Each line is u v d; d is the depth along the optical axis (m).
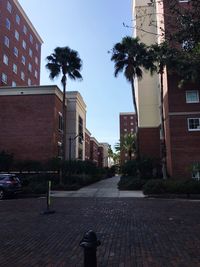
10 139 38.31
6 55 51.81
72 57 34.81
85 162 39.75
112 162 145.88
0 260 6.91
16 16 56.50
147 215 13.42
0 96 39.16
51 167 32.94
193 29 7.05
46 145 37.75
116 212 14.45
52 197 23.23
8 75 52.31
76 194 25.41
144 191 23.89
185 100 32.31
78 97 48.09
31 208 16.25
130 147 74.12
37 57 67.81
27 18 61.16
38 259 6.97
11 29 54.22
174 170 31.28
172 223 11.37
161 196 22.80
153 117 43.44
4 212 14.73
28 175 33.25
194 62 8.23
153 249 7.75
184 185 22.88
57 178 31.61
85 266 4.23
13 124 38.56
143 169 34.38
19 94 38.94
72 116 46.47
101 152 109.94
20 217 13.06
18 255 7.30
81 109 51.66
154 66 32.50
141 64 33.22
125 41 33.16
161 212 14.38
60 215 13.58
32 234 9.61
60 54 34.59
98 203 18.59
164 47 8.55
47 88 38.78
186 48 7.72
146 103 43.88
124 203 18.56
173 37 7.52
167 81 32.81
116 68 34.03
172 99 32.47
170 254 7.27
